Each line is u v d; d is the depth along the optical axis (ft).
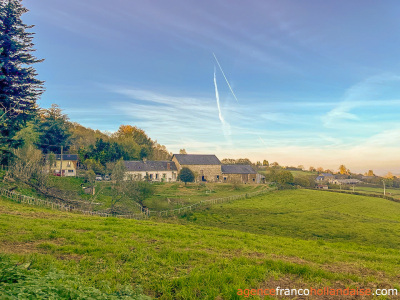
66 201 116.78
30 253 32.96
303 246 55.21
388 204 189.47
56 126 232.73
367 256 47.96
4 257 26.61
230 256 39.09
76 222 56.39
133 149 329.31
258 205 160.76
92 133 416.87
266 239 60.23
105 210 114.32
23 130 166.40
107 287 25.08
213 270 31.68
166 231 54.34
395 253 57.88
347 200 195.11
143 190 146.20
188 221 118.01
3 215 54.54
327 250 52.42
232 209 145.18
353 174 488.44
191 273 30.53
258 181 295.28
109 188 172.04
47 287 20.25
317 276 32.17
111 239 43.75
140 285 26.99
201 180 275.80
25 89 99.14
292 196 201.16
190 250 40.47
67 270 29.12
